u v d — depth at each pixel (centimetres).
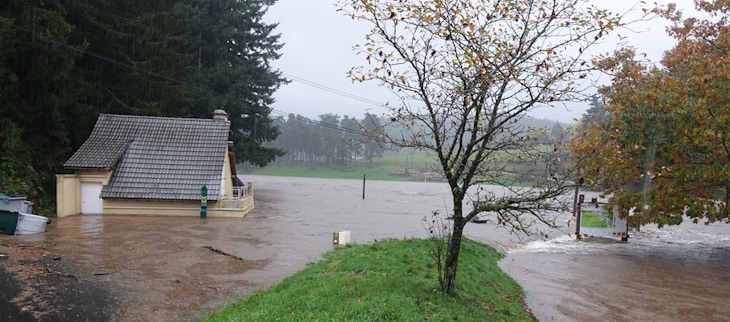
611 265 1878
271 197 4453
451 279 1008
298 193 5291
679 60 2220
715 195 2167
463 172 928
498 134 855
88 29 2836
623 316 1209
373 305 860
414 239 1775
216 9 5153
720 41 2127
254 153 5059
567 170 851
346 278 1095
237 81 4828
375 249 1542
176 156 2794
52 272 1224
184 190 2609
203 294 1099
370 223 2697
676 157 1950
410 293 956
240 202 2653
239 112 4869
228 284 1193
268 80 5153
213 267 1373
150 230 2027
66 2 2627
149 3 3331
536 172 862
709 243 2627
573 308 1259
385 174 13700
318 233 2150
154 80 3344
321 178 11850
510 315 1065
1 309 924
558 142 845
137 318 924
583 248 2295
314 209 3431
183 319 927
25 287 1079
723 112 1794
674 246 2464
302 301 906
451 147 893
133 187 2577
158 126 2947
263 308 885
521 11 811
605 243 2481
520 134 851
